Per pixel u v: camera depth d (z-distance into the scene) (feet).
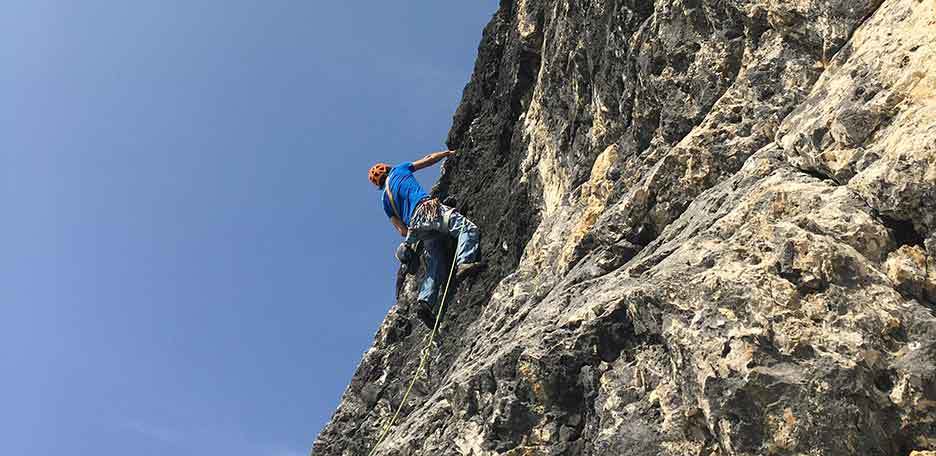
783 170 15.58
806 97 17.17
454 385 17.20
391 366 28.84
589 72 24.48
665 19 20.65
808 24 17.57
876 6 16.40
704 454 13.21
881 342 12.48
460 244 28.09
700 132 18.22
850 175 14.21
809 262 13.25
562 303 17.56
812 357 12.53
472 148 32.86
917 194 12.89
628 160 21.65
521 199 27.20
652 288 14.67
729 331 13.21
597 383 15.06
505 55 32.04
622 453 13.78
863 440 12.00
